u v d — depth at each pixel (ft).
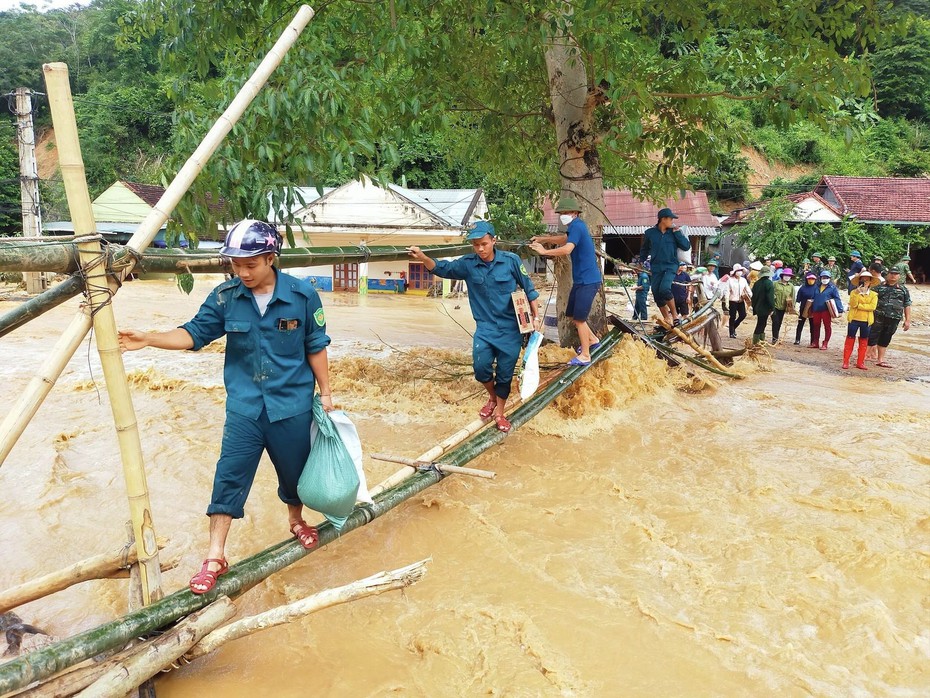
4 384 30.04
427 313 66.69
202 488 18.88
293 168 21.54
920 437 23.95
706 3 28.27
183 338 11.32
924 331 57.93
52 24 200.75
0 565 14.89
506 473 20.10
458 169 116.06
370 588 11.09
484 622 12.75
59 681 9.54
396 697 10.89
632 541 15.93
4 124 152.56
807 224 107.24
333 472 12.17
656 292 32.07
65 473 19.92
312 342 12.03
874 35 26.68
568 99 29.81
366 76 24.99
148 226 11.09
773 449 22.31
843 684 11.19
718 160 33.76
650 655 11.85
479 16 25.57
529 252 25.75
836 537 15.93
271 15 26.35
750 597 13.64
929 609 13.35
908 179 119.96
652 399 27.66
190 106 22.40
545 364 27.12
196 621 10.80
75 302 66.80
